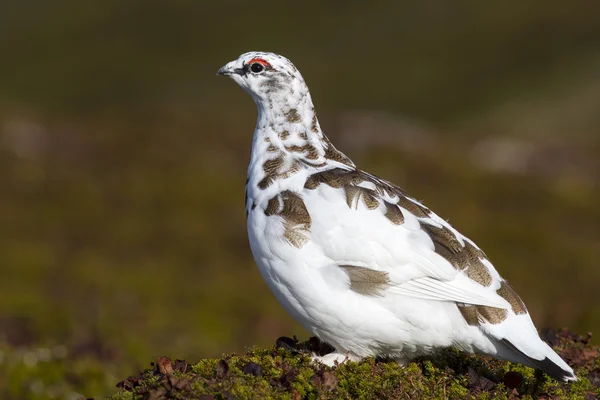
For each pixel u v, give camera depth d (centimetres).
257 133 612
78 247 1777
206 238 1883
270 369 529
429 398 507
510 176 2488
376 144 2667
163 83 5744
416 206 559
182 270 1670
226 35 6588
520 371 566
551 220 2147
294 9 7025
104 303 1419
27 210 1984
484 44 6072
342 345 562
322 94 5628
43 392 902
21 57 6122
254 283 1617
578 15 6188
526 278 1711
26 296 1421
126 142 2559
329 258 535
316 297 537
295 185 563
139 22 6731
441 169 2480
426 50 6191
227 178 2311
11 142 2438
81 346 1056
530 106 4972
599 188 2469
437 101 5397
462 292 530
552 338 648
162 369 532
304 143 600
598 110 4722
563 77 5203
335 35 6581
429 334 541
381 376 533
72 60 6066
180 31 6625
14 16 6825
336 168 579
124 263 1684
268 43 6488
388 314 536
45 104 5384
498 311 528
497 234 1984
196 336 1275
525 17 6275
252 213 567
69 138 2559
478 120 4988
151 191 2166
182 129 2778
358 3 6975
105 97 5528
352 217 535
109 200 2091
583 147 3039
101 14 6875
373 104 5434
